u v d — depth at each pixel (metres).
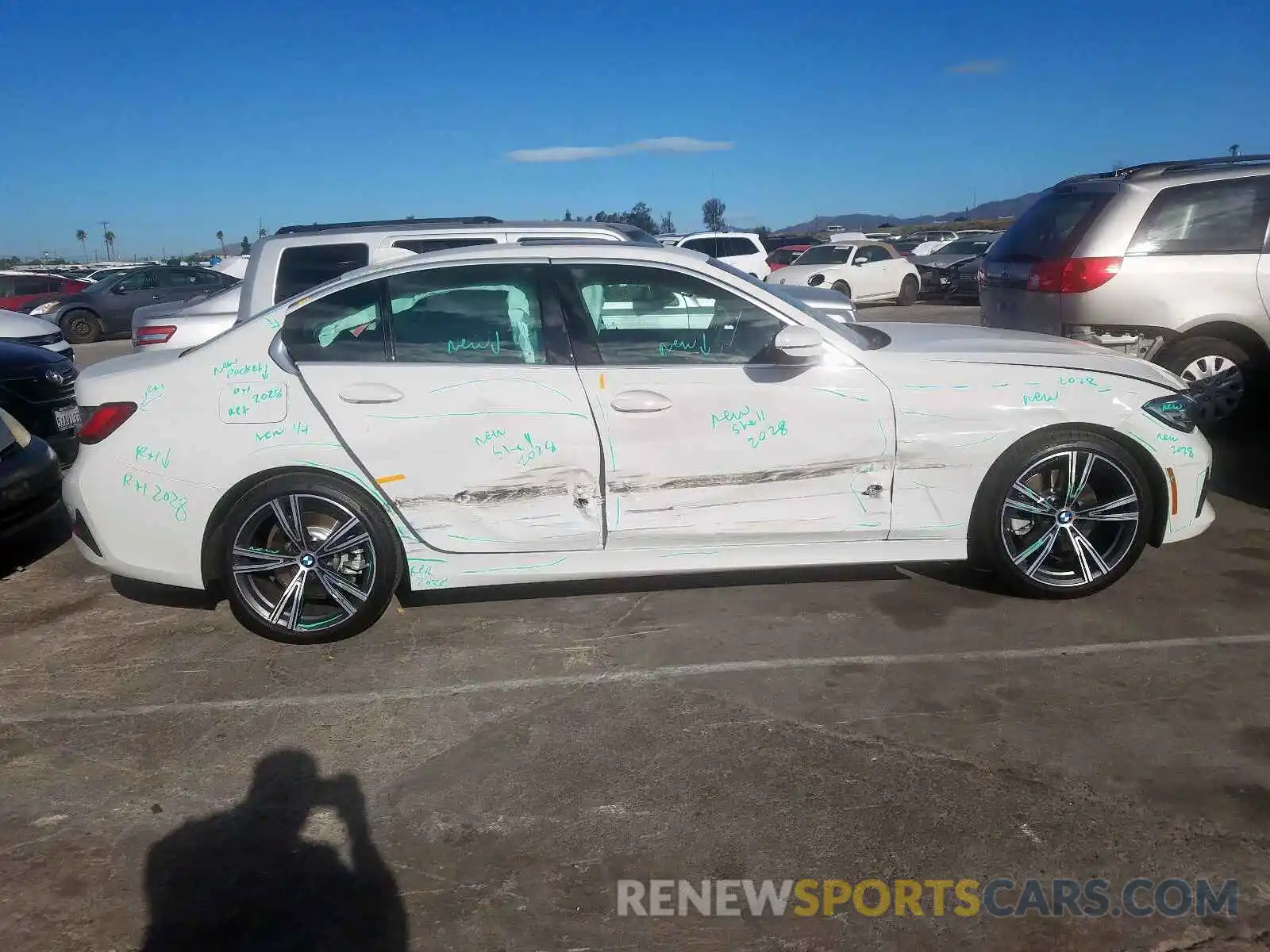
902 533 4.37
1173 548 5.18
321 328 4.27
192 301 7.99
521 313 4.29
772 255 26.84
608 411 4.20
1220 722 3.50
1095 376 4.38
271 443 4.16
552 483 4.23
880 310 20.86
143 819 3.17
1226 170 6.75
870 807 3.09
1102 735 3.44
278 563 4.27
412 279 4.29
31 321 10.09
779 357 4.29
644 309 4.31
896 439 4.28
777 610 4.55
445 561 4.28
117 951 2.60
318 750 3.53
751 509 4.30
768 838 2.96
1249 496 6.05
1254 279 6.61
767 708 3.70
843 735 3.50
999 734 3.47
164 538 4.25
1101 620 4.33
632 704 3.77
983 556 4.47
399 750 3.51
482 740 3.55
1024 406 4.30
